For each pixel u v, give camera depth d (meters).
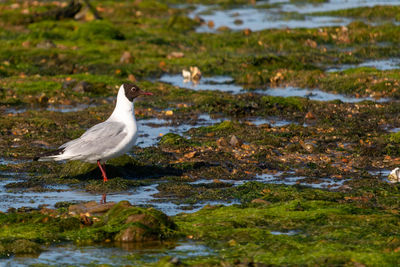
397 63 27.28
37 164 13.57
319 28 33.28
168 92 21.88
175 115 18.81
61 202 10.78
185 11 45.00
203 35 33.91
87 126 17.23
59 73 25.27
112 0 46.66
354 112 18.75
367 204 10.36
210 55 28.95
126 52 27.02
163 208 10.48
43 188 11.85
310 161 13.80
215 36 33.34
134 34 33.22
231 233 8.74
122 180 12.19
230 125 16.83
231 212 9.78
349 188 11.47
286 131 16.44
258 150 14.60
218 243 8.41
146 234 8.57
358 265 7.44
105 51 28.72
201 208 10.44
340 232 8.62
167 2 50.25
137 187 11.96
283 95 21.66
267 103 19.70
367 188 11.32
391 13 38.84
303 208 9.91
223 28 36.78
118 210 9.31
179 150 14.62
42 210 10.14
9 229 8.97
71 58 27.14
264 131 16.44
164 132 16.83
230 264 7.58
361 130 16.56
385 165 13.43
